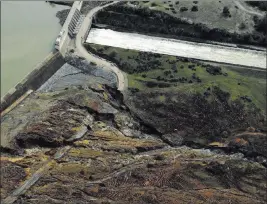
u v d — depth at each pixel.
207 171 103.19
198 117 124.38
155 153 113.56
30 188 98.50
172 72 137.88
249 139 119.81
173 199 93.56
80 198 94.38
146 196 94.19
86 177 101.19
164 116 124.75
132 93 131.25
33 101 127.94
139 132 122.00
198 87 131.00
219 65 142.88
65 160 106.94
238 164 107.38
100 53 146.12
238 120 124.38
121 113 126.62
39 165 105.50
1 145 112.44
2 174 103.00
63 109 122.50
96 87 132.75
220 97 128.75
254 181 102.62
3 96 125.50
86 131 117.69
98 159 107.56
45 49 145.75
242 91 131.50
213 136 120.75
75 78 138.62
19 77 135.00
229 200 95.00
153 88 132.25
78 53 146.25
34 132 114.12
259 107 127.88
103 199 93.94
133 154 111.75
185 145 119.19
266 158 115.75
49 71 138.62
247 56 145.88
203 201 93.62
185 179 100.00
